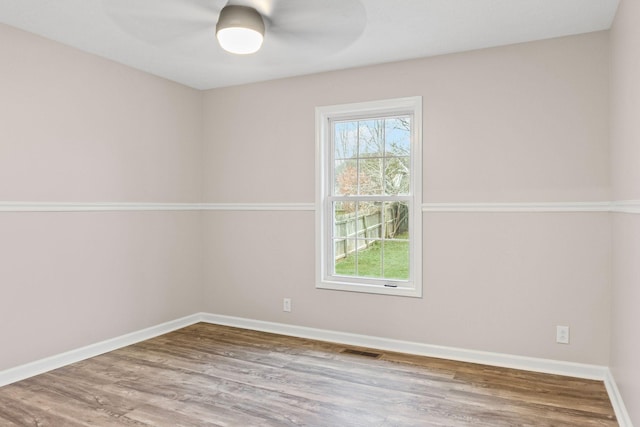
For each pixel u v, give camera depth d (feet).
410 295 11.87
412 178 12.13
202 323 14.98
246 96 14.29
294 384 9.70
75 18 9.34
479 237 11.09
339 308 12.88
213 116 14.93
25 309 10.07
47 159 10.50
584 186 10.02
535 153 10.49
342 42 10.58
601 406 8.62
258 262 14.16
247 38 8.48
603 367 9.90
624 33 7.98
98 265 11.73
